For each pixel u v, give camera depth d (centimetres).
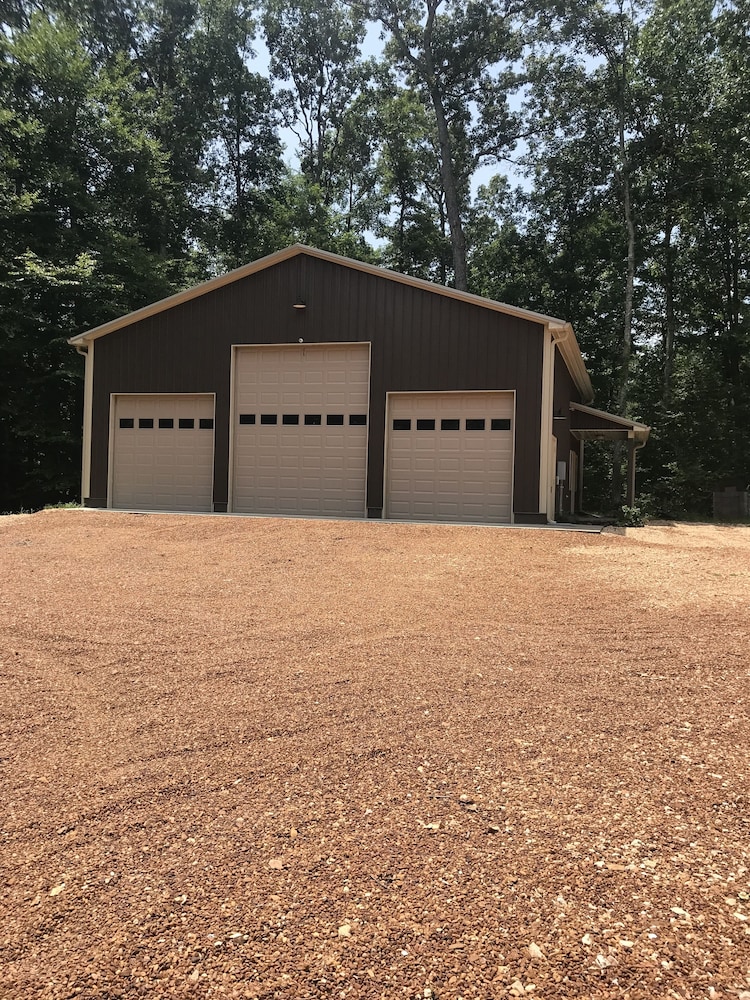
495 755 316
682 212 2719
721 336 2777
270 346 1433
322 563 830
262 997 178
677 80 2514
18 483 2209
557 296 3005
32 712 373
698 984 179
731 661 448
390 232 3444
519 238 3061
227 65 3127
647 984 179
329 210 3422
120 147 2311
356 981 183
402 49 3056
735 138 2486
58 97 2192
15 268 1967
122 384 1527
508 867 231
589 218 2861
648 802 273
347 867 232
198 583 710
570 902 212
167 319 1498
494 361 1299
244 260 3006
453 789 286
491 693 395
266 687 407
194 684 413
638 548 957
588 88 2631
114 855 243
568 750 321
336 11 3306
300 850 243
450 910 209
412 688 403
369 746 327
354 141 3472
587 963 187
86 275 1950
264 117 3359
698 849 240
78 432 2153
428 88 3103
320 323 1400
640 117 2642
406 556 879
